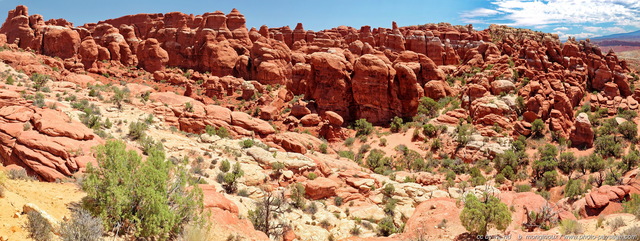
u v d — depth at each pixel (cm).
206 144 4000
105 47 9369
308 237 2452
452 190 3562
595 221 1841
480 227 1869
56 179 1927
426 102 6925
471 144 5206
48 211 1327
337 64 6894
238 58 9331
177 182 1691
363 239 2256
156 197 1385
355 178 3662
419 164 4856
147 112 4894
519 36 11081
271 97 7794
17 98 3375
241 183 3152
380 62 6712
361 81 6719
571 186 3384
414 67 7844
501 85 6769
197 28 10306
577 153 5094
